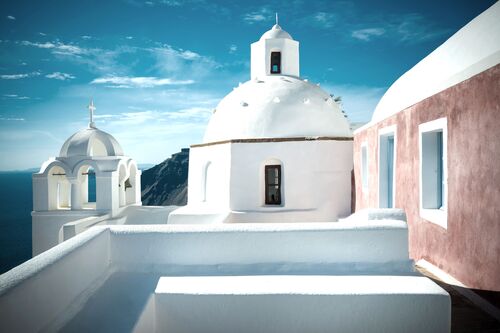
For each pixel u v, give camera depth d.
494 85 3.87
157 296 3.64
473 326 3.71
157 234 4.43
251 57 15.70
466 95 4.45
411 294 3.45
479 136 4.18
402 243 4.30
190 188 13.96
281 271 4.30
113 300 3.55
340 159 11.79
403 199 6.80
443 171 5.40
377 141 8.49
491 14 5.52
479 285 4.21
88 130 13.68
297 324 3.53
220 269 4.35
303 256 4.33
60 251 3.53
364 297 3.47
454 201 4.80
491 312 3.91
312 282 3.80
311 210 11.48
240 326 3.57
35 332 2.88
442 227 5.16
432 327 3.43
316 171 11.57
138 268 4.41
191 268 4.37
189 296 3.61
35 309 2.88
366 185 10.14
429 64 6.99
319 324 3.51
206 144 12.90
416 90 6.89
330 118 12.80
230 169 11.57
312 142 11.56
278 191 11.88
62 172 13.50
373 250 4.31
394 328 3.46
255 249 4.35
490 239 3.99
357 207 11.02
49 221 12.56
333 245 4.32
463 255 4.58
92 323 3.12
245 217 11.22
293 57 15.24
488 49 4.99
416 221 6.16
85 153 12.95
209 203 12.71
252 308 3.56
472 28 5.91
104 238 4.34
